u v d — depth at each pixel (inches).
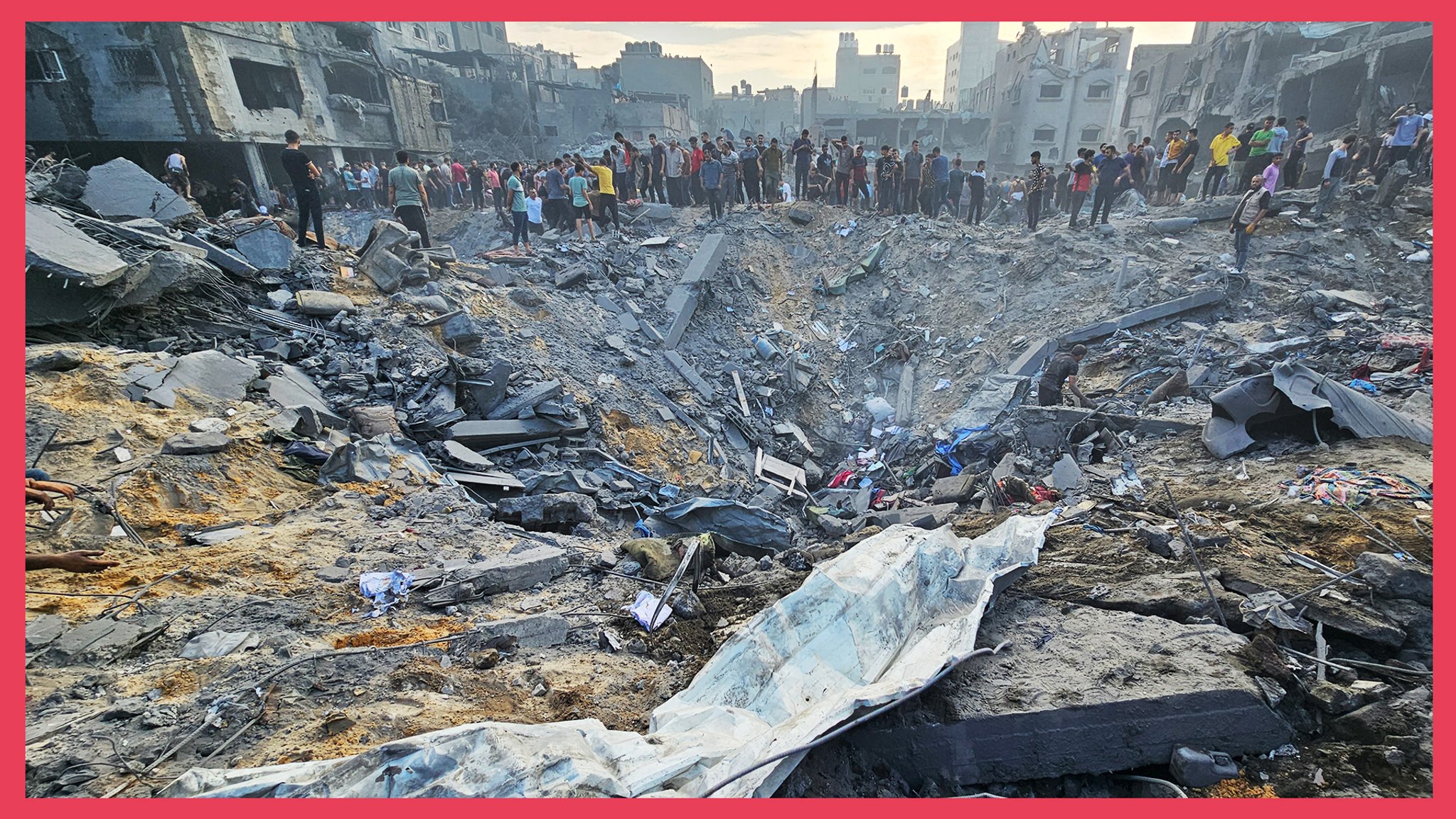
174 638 150.3
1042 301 490.9
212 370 266.1
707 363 504.7
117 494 195.0
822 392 525.0
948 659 141.7
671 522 274.5
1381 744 122.7
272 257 369.1
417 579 184.2
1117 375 382.0
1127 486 244.5
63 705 126.3
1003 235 595.2
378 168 895.1
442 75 1401.3
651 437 392.2
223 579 176.1
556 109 1552.7
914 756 131.2
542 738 114.6
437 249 453.7
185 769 113.1
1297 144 545.0
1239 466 239.8
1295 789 119.6
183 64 771.4
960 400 457.1
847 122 1754.4
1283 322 384.5
